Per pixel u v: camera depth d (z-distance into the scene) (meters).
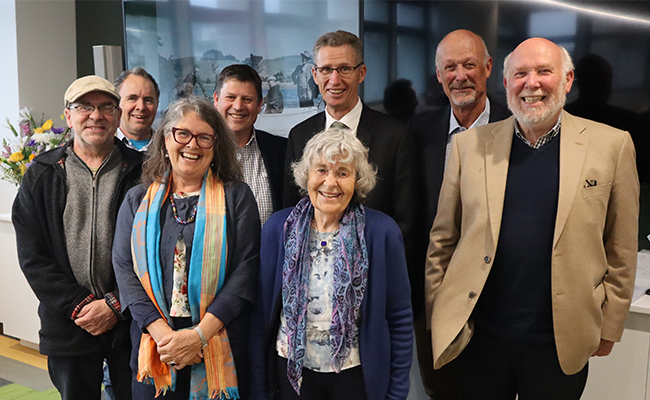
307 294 1.65
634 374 2.11
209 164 1.92
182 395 1.83
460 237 1.99
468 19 2.67
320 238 1.70
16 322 3.76
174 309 1.78
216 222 1.83
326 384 1.65
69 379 2.06
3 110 4.22
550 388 1.77
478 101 2.44
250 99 2.45
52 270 2.00
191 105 1.86
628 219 1.72
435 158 2.49
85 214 2.04
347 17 3.03
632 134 2.42
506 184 1.80
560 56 1.73
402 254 1.71
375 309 1.64
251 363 1.77
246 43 3.44
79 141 2.08
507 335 1.78
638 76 2.38
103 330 2.01
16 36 4.07
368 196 2.19
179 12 3.69
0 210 4.20
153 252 1.79
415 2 2.78
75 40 4.46
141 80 2.87
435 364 1.92
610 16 2.40
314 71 2.37
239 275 1.83
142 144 2.90
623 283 1.74
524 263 1.73
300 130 2.39
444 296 1.90
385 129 2.26
